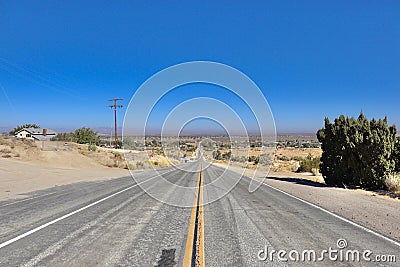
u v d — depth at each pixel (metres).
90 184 19.67
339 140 19.34
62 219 9.06
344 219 9.28
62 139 79.62
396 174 17.67
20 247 6.37
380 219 9.32
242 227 8.21
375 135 17.36
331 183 20.59
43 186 18.14
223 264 5.50
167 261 5.62
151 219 9.17
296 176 29.36
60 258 5.73
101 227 8.13
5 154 34.22
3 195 14.27
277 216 9.71
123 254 5.98
